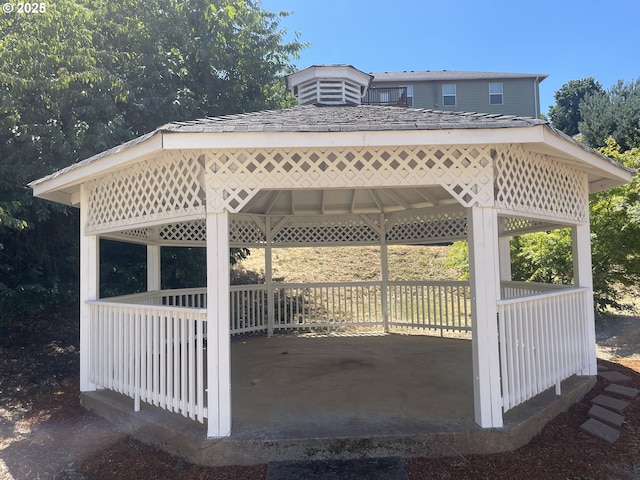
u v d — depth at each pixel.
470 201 3.65
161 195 3.97
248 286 8.40
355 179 3.62
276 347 7.19
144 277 9.11
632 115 21.61
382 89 21.89
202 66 9.78
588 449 3.57
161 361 3.91
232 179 3.56
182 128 3.29
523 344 3.92
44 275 8.24
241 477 3.17
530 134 3.39
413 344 7.27
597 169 4.61
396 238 8.38
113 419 4.29
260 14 10.88
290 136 3.33
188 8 9.29
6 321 7.21
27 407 5.21
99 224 4.71
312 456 3.36
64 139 6.93
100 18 8.09
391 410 3.99
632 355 6.91
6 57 6.28
